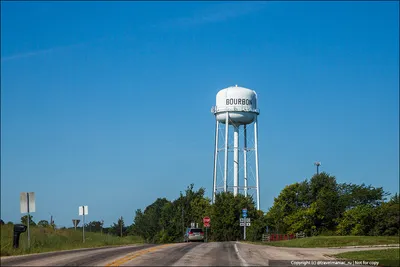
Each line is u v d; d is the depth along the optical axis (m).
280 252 32.47
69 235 41.12
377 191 72.81
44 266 20.62
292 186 77.25
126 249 31.94
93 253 27.84
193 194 89.00
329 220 72.31
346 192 75.06
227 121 76.81
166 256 25.81
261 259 25.84
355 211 66.44
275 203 76.50
